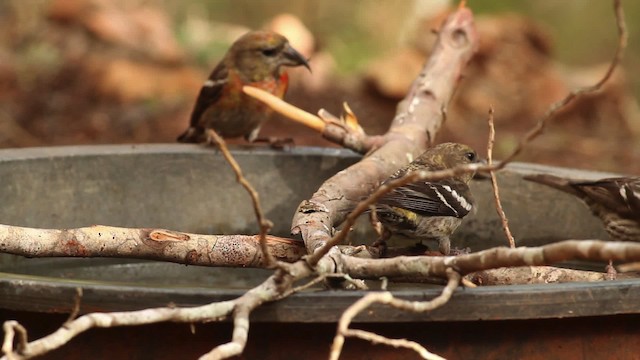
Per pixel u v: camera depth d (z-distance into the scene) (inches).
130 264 369.1
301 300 236.8
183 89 841.5
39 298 241.8
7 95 804.0
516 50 836.6
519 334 246.8
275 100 403.2
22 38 886.4
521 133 796.0
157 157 386.3
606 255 220.8
